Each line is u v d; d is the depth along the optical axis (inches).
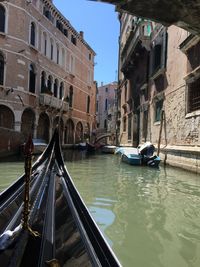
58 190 198.7
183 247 183.6
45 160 333.7
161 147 677.9
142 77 915.4
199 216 251.3
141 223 230.1
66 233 123.0
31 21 1056.2
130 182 418.6
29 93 1044.5
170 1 227.8
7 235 103.3
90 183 410.3
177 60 597.6
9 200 158.1
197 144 488.7
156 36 753.0
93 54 1849.2
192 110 530.9
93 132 1882.4
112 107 2150.6
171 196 328.2
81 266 94.8
